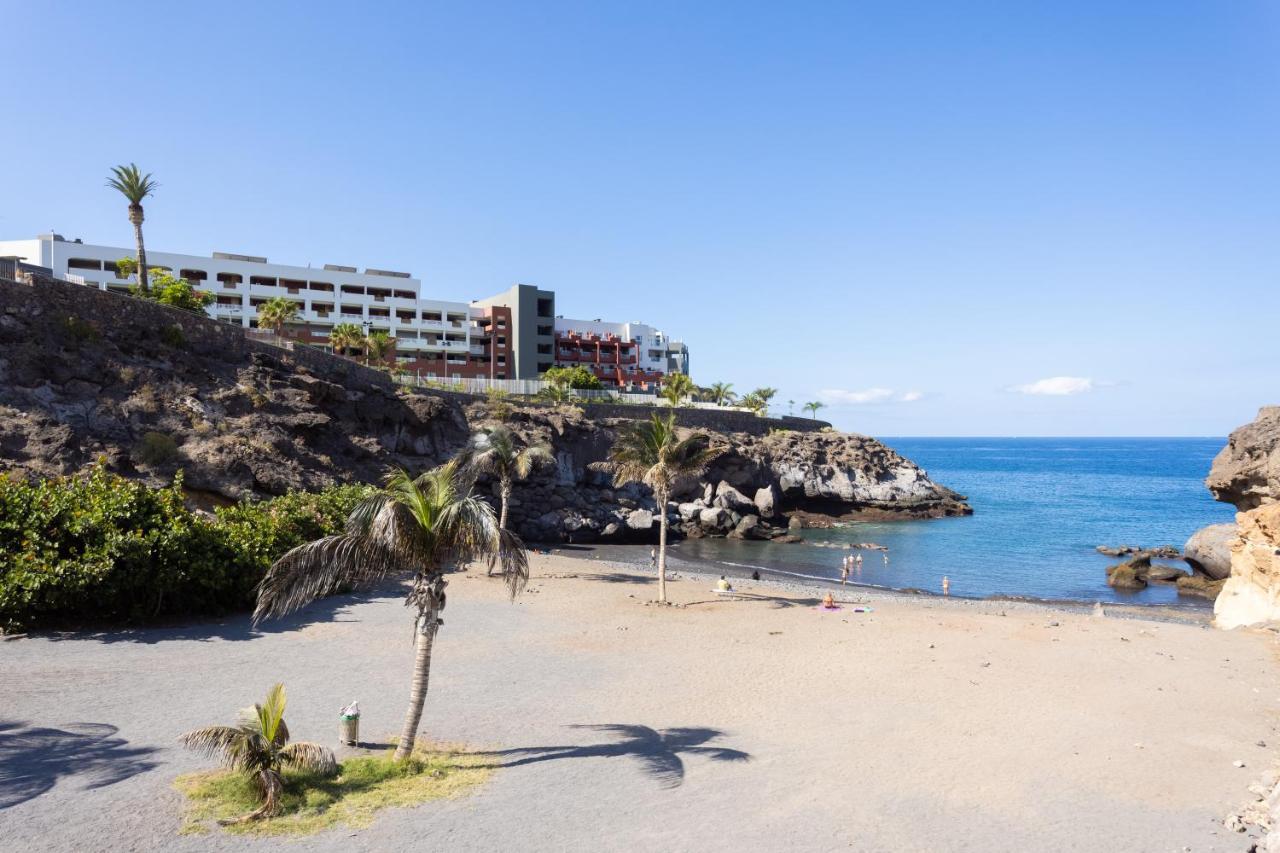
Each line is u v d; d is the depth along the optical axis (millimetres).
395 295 115312
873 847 12977
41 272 50094
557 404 81875
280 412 49656
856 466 101875
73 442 36938
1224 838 13578
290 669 22141
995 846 13125
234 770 14570
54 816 12688
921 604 41375
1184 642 30297
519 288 123312
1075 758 17469
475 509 14500
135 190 61562
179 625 26234
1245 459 40688
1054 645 29312
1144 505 119250
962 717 20266
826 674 24297
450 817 13391
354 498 40250
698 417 97438
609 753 16906
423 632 15633
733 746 17672
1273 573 35312
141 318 46250
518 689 21578
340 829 12719
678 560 60719
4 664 20734
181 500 29203
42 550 24125
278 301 80688
